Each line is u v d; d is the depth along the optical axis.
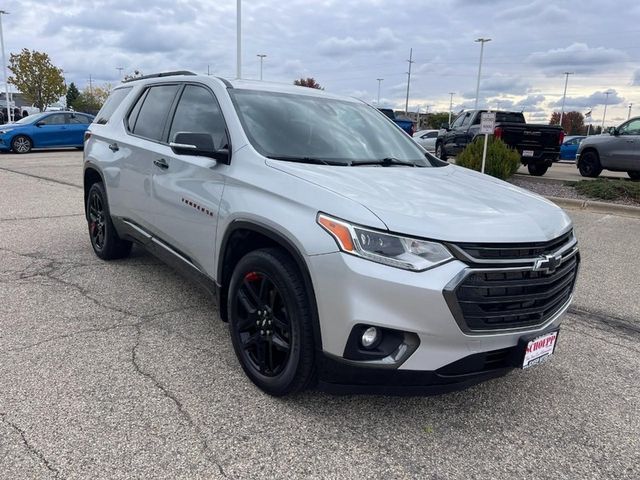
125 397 3.12
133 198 4.79
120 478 2.46
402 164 3.97
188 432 2.82
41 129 19.97
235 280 3.36
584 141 15.46
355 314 2.65
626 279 5.93
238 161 3.52
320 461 2.66
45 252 6.09
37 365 3.44
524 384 3.57
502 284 2.74
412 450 2.79
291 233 2.90
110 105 5.89
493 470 2.67
